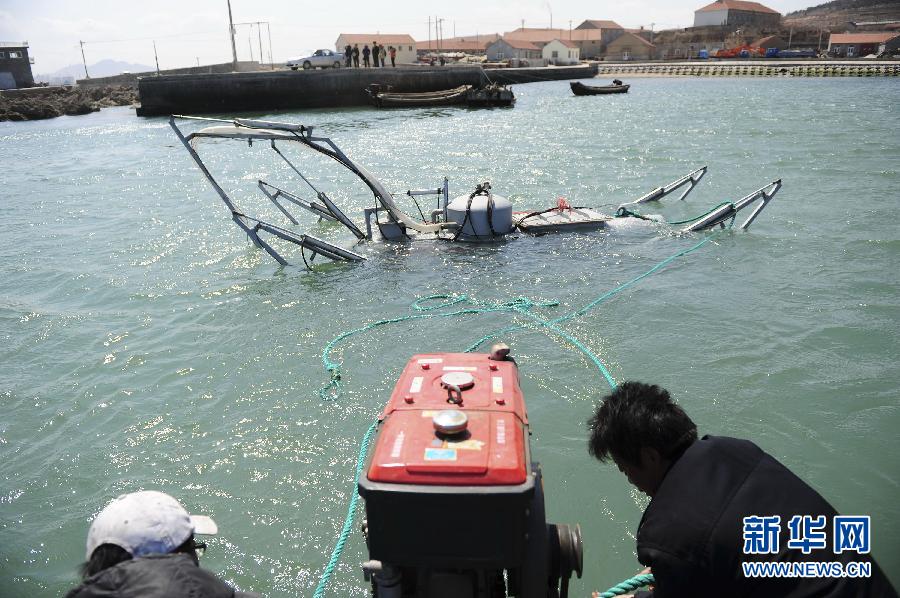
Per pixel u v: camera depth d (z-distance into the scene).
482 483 2.58
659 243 11.89
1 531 5.05
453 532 2.62
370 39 97.69
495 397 3.10
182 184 20.36
